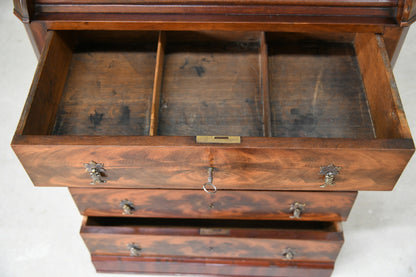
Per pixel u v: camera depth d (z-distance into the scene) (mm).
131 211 1608
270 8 1422
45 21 1440
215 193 1479
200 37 1714
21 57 2537
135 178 1376
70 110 1547
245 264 1770
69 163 1307
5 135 2266
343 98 1562
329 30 1435
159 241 1664
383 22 1404
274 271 1793
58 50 1541
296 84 1604
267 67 1553
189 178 1364
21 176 2154
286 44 1720
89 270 1888
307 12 1421
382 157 1226
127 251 1756
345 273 1864
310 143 1199
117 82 1618
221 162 1271
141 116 1539
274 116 1528
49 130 1478
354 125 1497
